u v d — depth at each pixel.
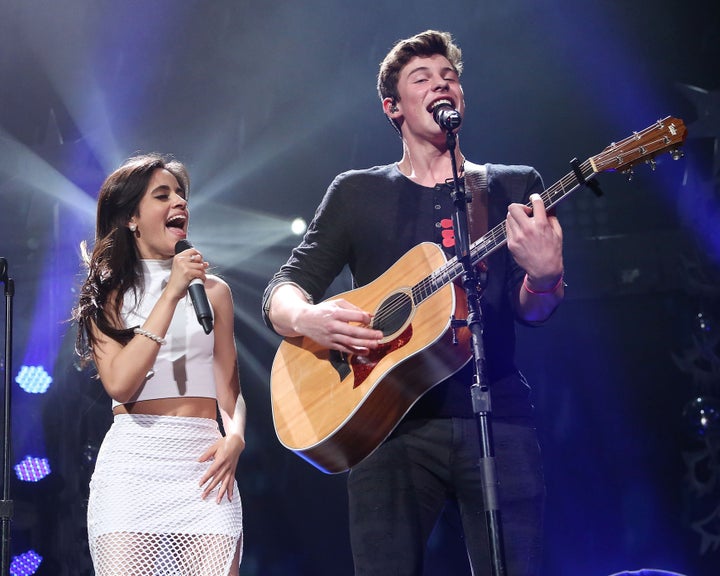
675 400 20.97
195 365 8.38
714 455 19.03
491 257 7.82
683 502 20.45
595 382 21.47
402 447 7.64
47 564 17.36
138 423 8.09
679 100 19.23
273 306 8.46
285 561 21.86
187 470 8.05
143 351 7.84
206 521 7.98
